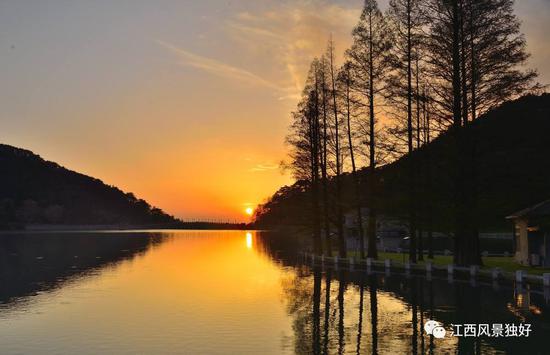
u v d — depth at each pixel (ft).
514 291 91.91
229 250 284.41
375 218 148.36
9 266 176.04
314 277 128.77
